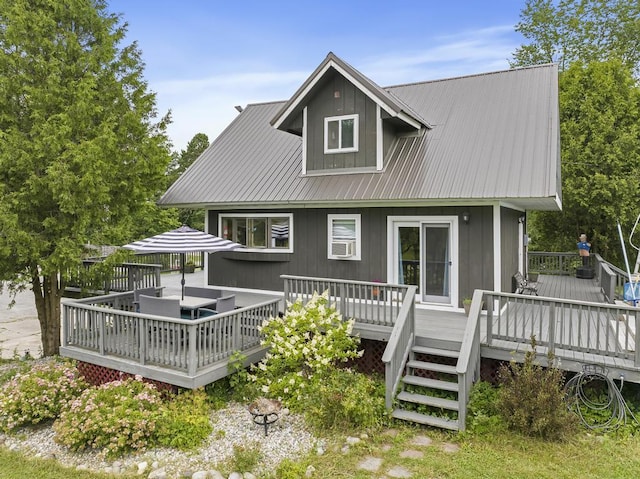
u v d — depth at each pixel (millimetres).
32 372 7621
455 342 7293
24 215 8906
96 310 7793
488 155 9711
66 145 8719
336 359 8070
